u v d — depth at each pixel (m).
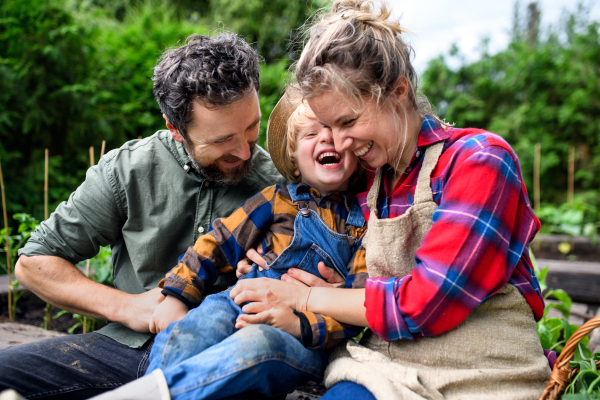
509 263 1.05
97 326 2.19
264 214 1.41
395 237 1.16
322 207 1.42
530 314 1.09
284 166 1.54
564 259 4.02
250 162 1.47
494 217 1.02
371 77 1.04
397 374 1.05
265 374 1.05
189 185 1.47
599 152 6.33
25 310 2.46
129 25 5.30
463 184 1.05
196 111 1.25
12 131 3.73
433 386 1.04
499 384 1.04
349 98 1.05
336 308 1.18
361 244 1.32
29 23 3.63
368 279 1.14
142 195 1.45
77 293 1.37
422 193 1.14
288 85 1.42
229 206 1.53
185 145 1.40
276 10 7.50
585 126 6.46
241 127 1.29
